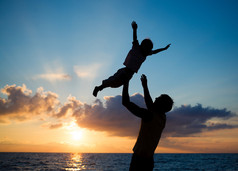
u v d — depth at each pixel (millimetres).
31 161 67812
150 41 3297
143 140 2818
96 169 41938
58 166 47812
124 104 2822
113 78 3035
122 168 44312
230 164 58156
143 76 3076
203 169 42969
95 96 3037
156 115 2873
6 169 38812
